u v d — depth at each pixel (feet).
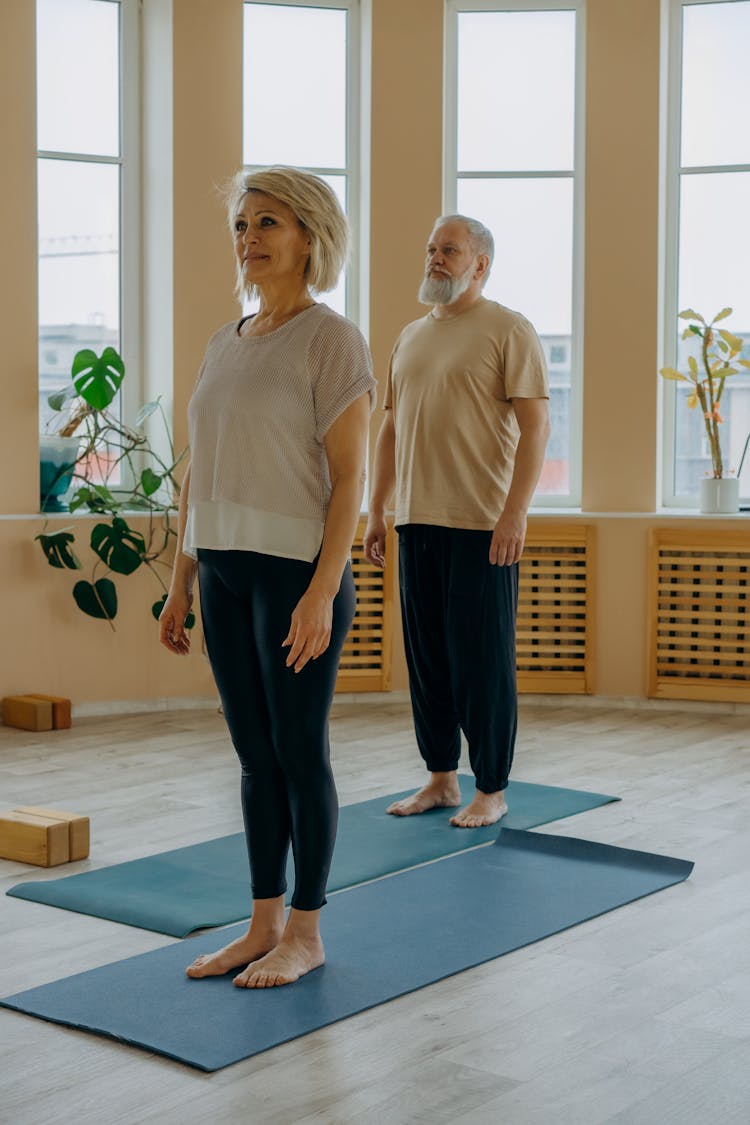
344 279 21.53
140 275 20.84
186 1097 7.25
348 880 11.27
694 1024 8.29
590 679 20.43
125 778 15.21
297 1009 8.41
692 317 20.08
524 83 21.40
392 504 20.40
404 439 13.42
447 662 13.55
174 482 19.80
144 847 12.32
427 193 20.59
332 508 8.45
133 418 20.89
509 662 13.26
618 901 10.72
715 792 14.64
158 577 19.67
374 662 20.51
